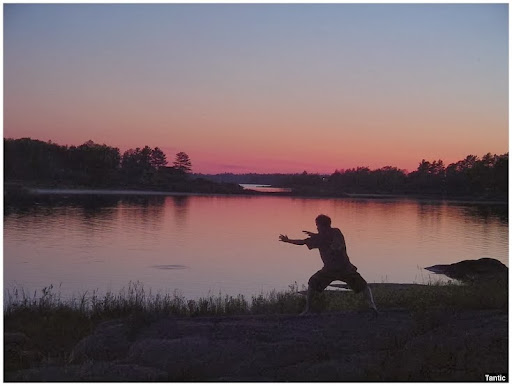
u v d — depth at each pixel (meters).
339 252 9.55
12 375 7.70
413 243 44.09
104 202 104.94
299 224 64.44
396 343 8.18
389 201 160.25
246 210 93.38
